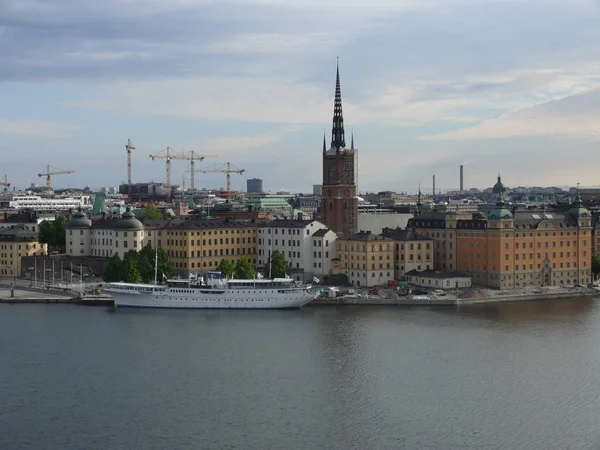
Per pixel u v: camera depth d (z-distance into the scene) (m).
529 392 178.25
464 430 156.75
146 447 148.50
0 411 166.62
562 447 149.00
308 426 158.62
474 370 194.75
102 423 160.00
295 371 194.38
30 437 153.12
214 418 162.62
